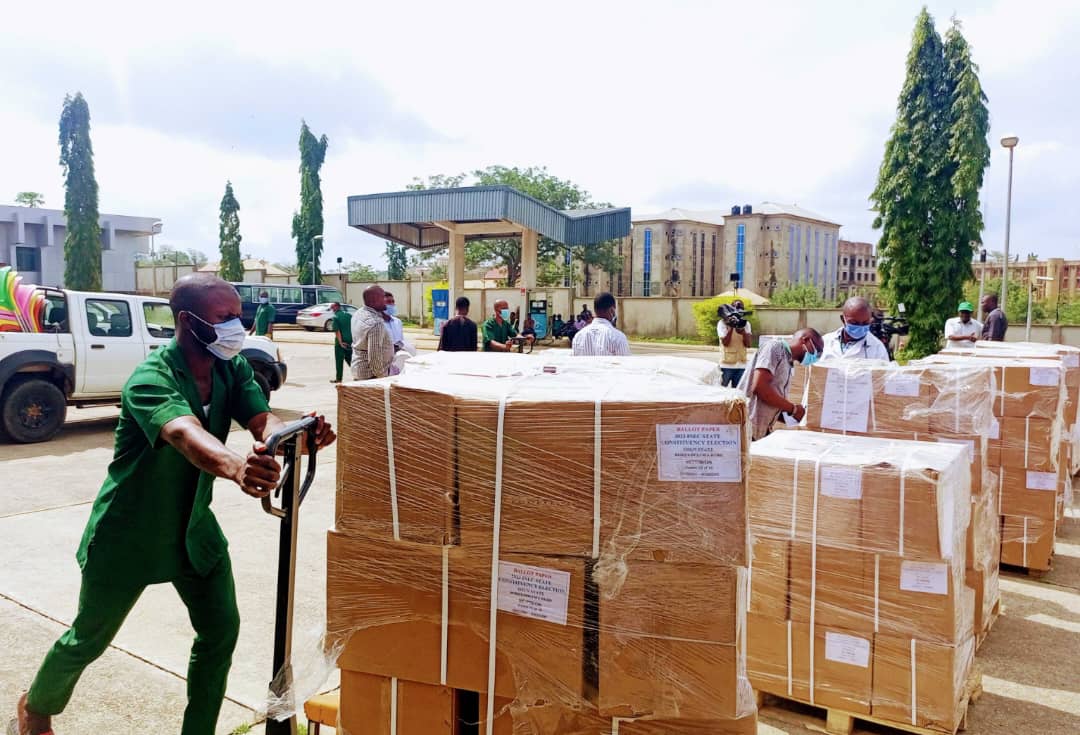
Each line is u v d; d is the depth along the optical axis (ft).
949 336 31.12
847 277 319.06
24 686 10.85
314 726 8.54
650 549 5.90
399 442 6.42
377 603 6.57
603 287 236.84
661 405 5.85
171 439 6.86
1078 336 81.41
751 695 6.20
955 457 10.26
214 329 7.77
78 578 15.08
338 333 43.55
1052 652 12.91
